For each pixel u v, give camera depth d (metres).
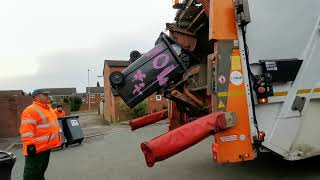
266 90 2.90
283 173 3.65
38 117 3.41
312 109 3.12
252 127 2.89
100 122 20.50
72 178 4.32
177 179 3.82
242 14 2.83
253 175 3.67
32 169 3.42
